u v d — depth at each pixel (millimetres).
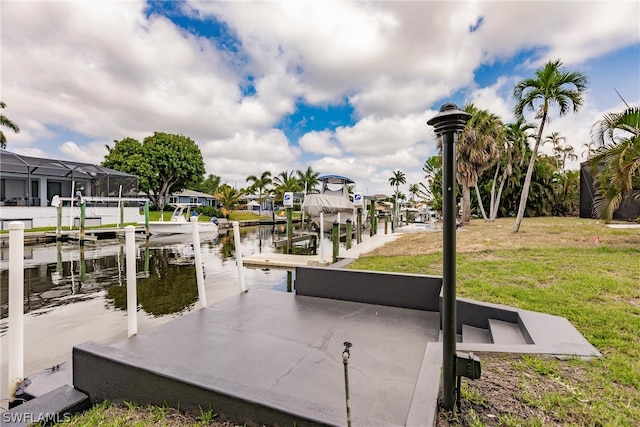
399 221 27891
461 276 5270
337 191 18406
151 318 5262
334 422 1399
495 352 2221
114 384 2066
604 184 7941
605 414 1571
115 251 13047
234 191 33938
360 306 4273
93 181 23125
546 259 6387
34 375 2812
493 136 17625
